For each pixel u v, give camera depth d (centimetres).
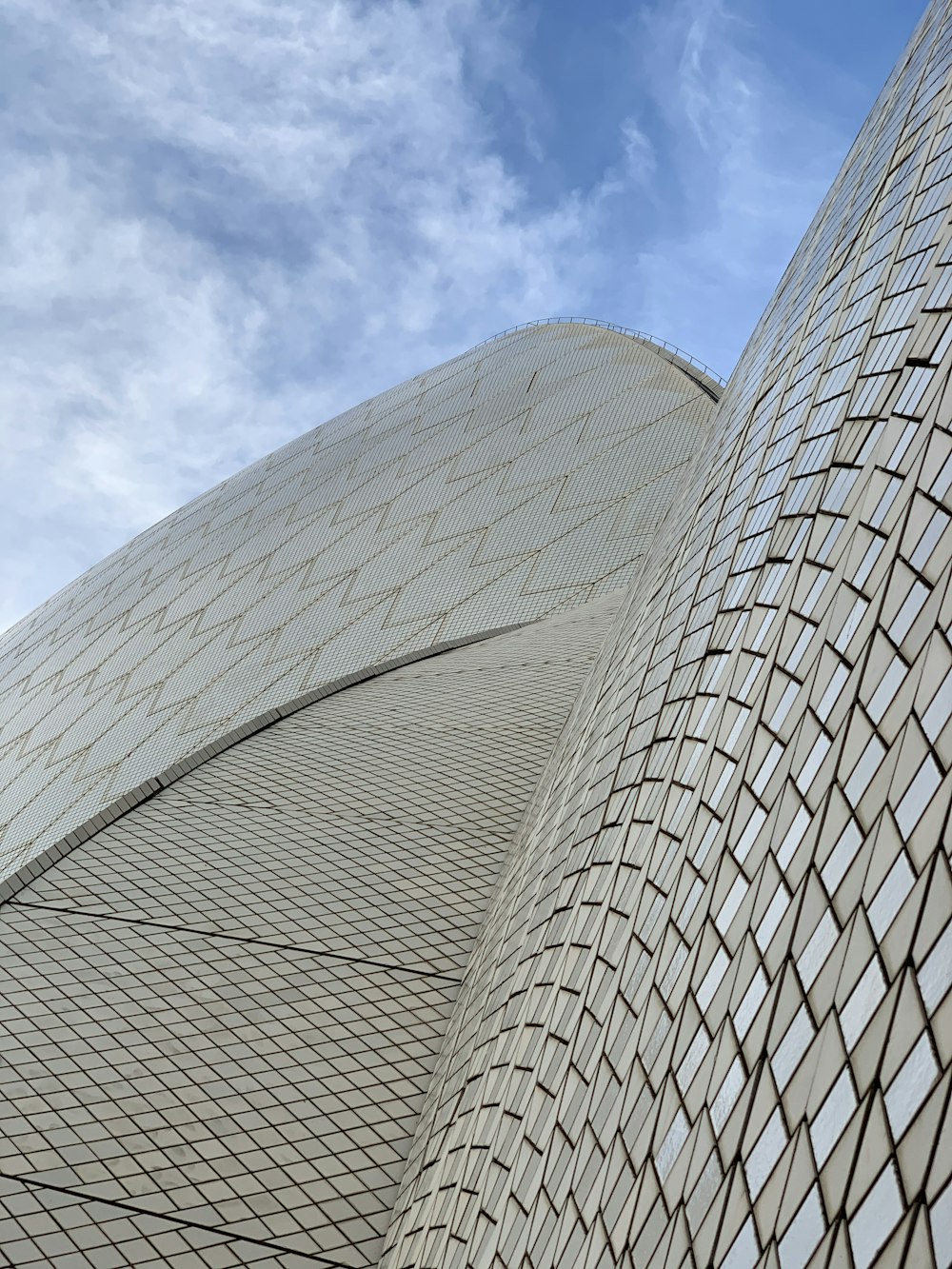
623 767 1714
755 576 1489
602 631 4194
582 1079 1185
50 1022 1906
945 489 983
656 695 1725
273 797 2841
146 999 2006
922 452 1091
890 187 1988
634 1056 1070
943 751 750
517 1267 1100
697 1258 765
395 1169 1700
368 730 3338
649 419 5781
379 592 5284
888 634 948
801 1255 635
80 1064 1811
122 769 4772
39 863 2430
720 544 1842
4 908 2270
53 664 5966
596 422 5878
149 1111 1730
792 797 991
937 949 644
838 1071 693
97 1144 1641
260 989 2072
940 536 944
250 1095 1800
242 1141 1695
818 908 836
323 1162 1689
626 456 5584
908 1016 642
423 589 5244
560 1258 1010
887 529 1080
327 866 2509
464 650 4378
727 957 967
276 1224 1552
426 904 2402
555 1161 1140
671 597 2033
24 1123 1661
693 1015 980
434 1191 1484
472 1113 1518
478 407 6384
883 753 849
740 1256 710
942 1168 541
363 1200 1631
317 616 5288
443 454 6084
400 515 5750
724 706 1334
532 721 3372
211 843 2583
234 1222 1543
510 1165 1263
